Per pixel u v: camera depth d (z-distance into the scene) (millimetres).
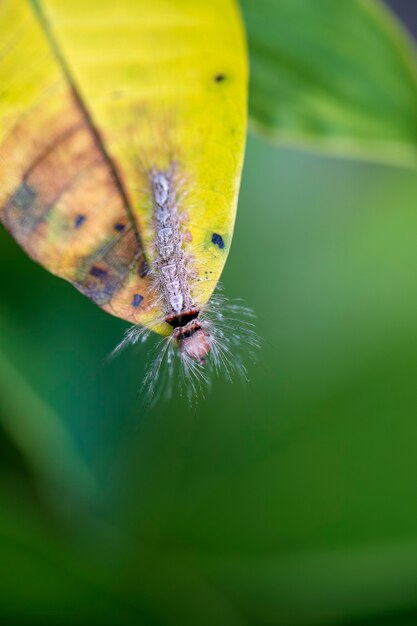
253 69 411
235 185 377
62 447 417
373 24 409
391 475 426
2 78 379
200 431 430
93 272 376
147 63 381
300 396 432
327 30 410
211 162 378
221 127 380
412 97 410
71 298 425
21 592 427
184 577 432
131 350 423
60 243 377
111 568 434
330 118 411
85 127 379
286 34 411
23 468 435
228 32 381
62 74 380
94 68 380
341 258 446
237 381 432
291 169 452
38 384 416
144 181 378
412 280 445
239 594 437
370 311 440
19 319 419
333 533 422
